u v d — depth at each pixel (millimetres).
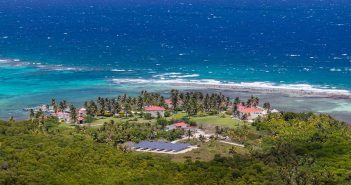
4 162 140125
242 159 161125
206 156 174500
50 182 129750
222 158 162250
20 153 148875
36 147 156750
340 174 150250
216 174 142875
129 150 177625
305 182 142000
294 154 165500
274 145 183250
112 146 176625
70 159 147875
